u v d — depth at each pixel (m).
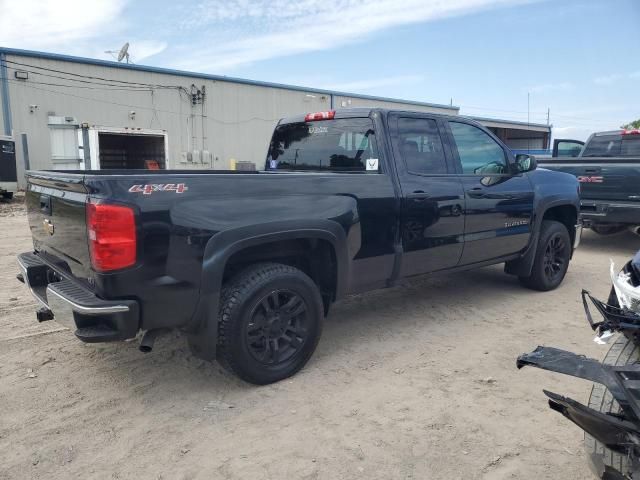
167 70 23.55
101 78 21.70
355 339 4.63
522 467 2.84
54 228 3.61
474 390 3.68
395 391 3.66
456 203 4.82
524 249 5.79
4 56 19.31
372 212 4.19
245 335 3.50
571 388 3.72
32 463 2.83
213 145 25.55
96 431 3.14
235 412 3.38
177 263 3.18
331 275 4.08
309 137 5.07
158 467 2.81
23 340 4.48
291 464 2.84
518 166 5.40
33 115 20.17
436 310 5.46
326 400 3.53
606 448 2.23
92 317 3.14
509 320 5.15
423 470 2.80
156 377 3.85
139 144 25.41
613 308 2.29
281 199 3.64
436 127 4.87
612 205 8.24
